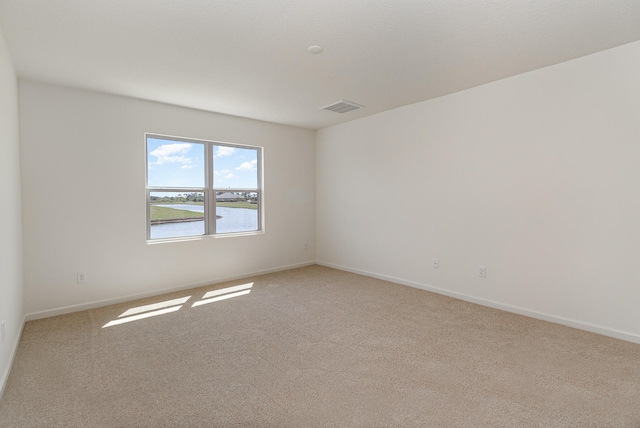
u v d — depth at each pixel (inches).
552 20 89.9
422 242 168.4
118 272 151.3
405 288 171.9
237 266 193.8
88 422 70.2
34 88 130.0
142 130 156.9
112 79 129.7
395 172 179.9
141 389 82.3
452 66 121.0
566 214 118.9
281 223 214.1
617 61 106.1
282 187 213.9
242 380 86.4
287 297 158.1
